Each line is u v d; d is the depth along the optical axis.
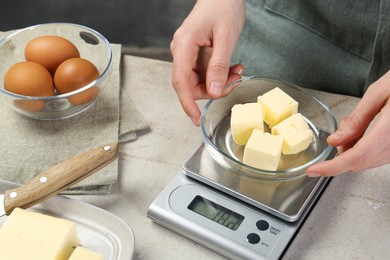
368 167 0.85
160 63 1.20
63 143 1.02
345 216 0.91
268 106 0.95
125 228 0.83
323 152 0.88
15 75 1.01
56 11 1.91
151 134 1.04
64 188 0.87
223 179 0.91
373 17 1.16
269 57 1.33
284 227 0.86
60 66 1.04
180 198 0.90
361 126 0.86
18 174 0.97
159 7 1.92
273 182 0.91
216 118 0.98
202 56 1.04
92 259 0.77
